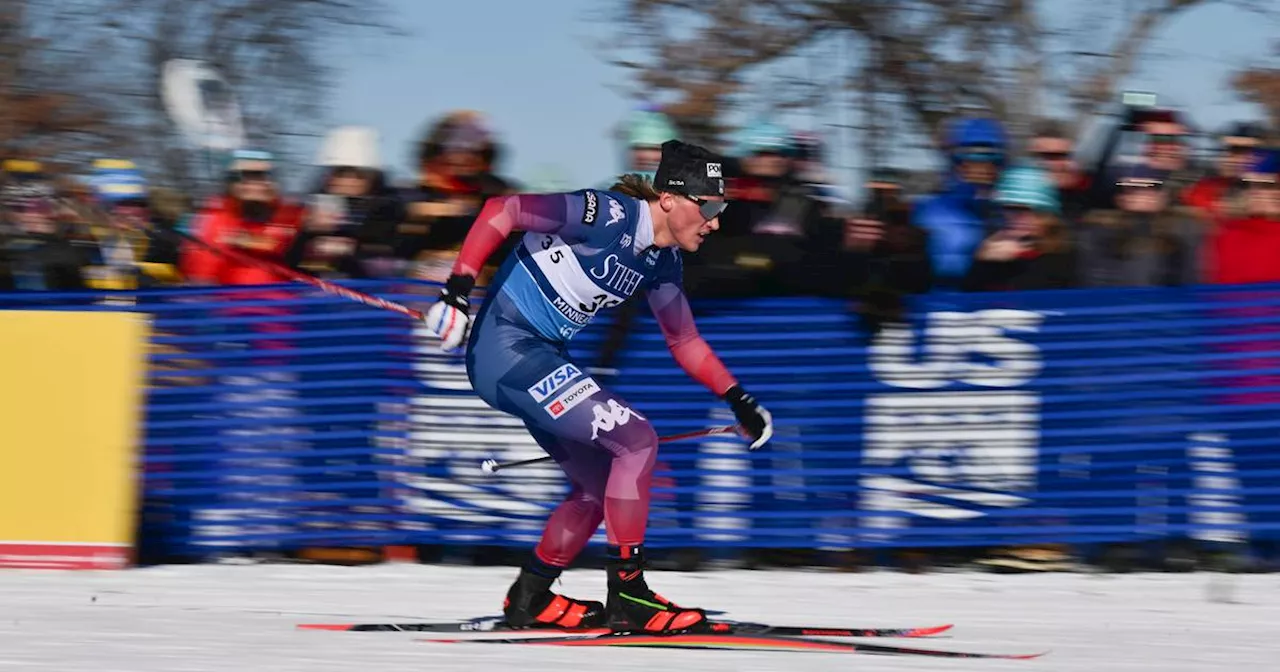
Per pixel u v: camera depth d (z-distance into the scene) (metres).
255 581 12.03
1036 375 12.38
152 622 10.16
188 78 16.69
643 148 12.80
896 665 8.78
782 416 12.52
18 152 14.75
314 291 12.65
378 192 13.03
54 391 12.50
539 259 9.38
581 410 9.40
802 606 11.21
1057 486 12.41
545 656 8.88
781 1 15.82
